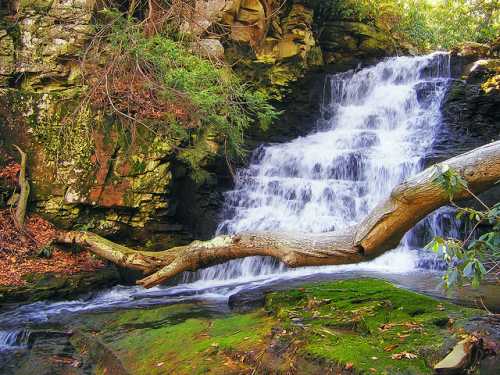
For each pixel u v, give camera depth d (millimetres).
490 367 3494
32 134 9016
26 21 9875
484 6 18281
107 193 8875
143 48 8195
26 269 7730
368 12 14844
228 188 10898
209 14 11094
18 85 9859
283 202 10117
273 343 4445
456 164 4164
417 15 17094
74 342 5820
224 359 4492
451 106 11930
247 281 8000
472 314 4547
